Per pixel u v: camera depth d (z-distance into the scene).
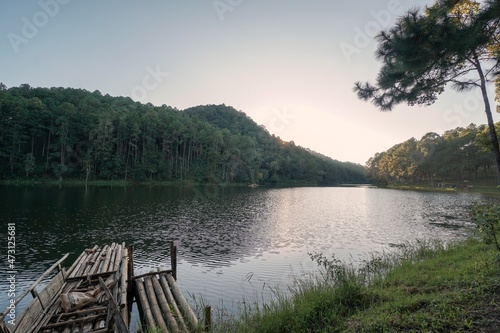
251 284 12.60
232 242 20.95
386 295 7.15
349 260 16.38
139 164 88.69
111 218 28.44
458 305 5.70
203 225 27.36
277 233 24.34
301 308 6.83
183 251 18.38
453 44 7.65
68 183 72.25
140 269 14.85
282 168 144.75
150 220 28.61
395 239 22.12
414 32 7.83
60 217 27.41
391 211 39.12
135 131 89.38
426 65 8.71
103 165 82.94
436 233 24.06
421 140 101.38
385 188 111.56
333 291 7.68
